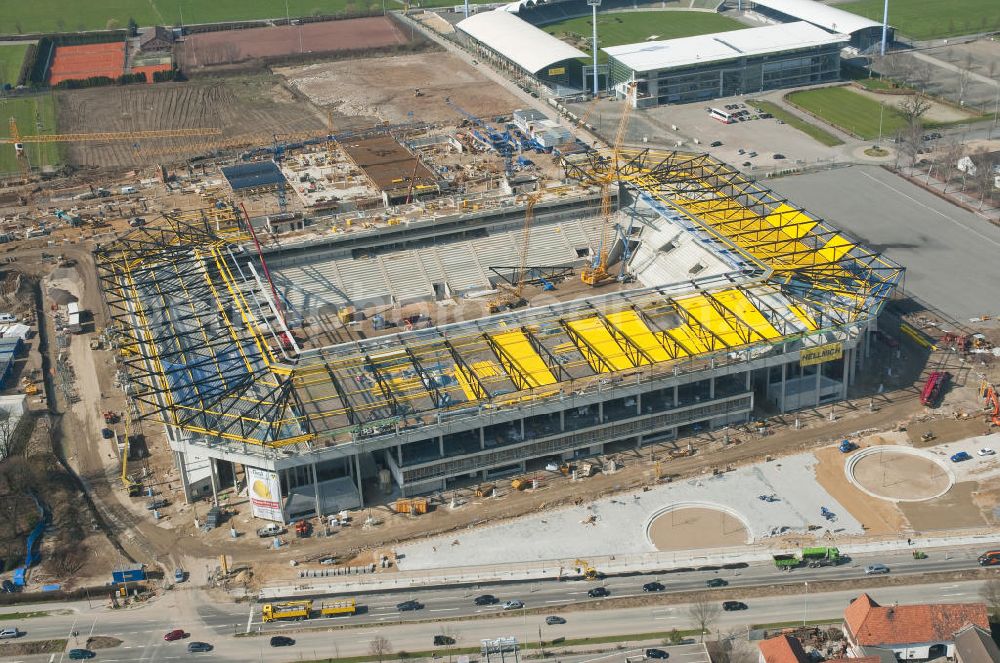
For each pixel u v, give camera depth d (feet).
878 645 626.23
